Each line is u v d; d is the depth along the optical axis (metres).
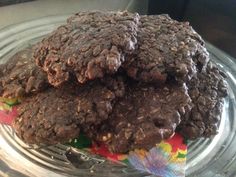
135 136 0.18
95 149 0.19
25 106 0.20
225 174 0.19
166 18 0.22
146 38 0.20
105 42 0.18
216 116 0.20
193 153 0.19
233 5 0.29
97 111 0.18
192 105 0.20
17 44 0.24
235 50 0.30
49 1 0.33
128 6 0.34
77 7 0.34
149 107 0.18
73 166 0.18
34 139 0.18
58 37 0.19
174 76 0.19
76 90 0.19
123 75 0.19
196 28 0.32
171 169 0.19
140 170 0.19
